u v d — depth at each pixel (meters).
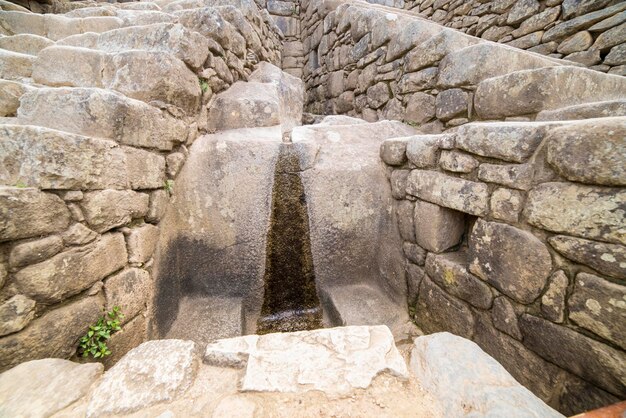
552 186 1.16
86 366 1.00
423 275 2.05
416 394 0.90
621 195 0.95
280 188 2.33
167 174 2.06
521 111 1.94
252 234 2.27
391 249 2.40
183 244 2.19
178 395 0.89
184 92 2.13
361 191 2.46
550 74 1.79
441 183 1.80
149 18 2.66
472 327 1.62
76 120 1.49
